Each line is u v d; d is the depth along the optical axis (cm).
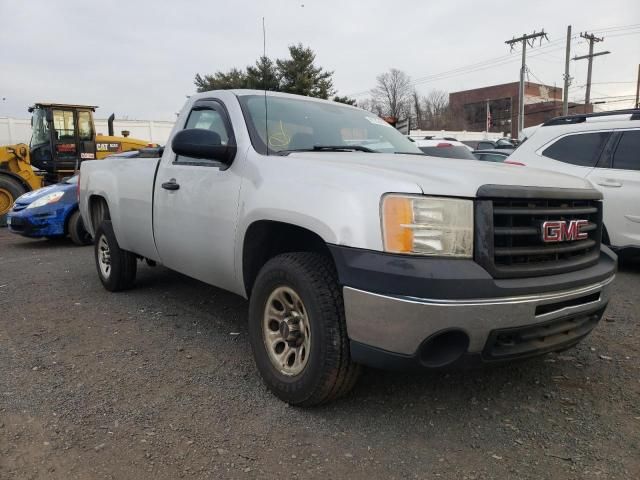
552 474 252
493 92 7975
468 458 266
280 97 423
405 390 338
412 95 7350
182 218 414
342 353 287
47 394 336
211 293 576
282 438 284
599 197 327
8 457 268
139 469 258
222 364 383
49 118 1418
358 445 278
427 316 250
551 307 280
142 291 586
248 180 347
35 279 664
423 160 342
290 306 321
